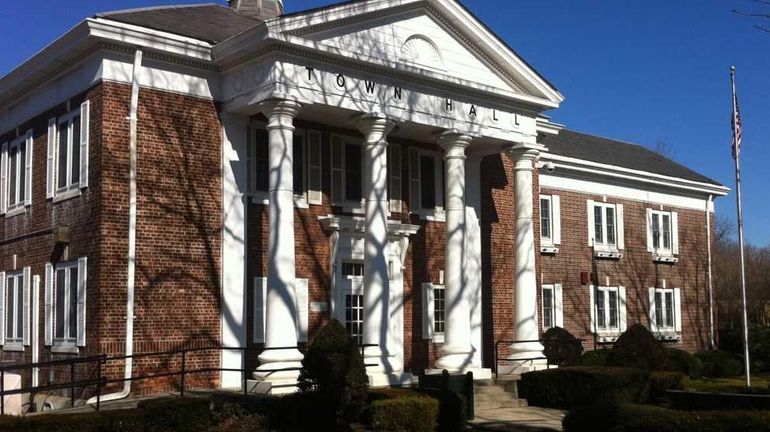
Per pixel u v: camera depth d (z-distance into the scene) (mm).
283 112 20438
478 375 23688
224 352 21031
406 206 25703
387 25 22891
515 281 25812
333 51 21094
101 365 19219
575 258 35594
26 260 23125
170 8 23906
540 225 33562
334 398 17109
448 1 23750
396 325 24625
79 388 19797
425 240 26062
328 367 17344
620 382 21484
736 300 50875
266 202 22297
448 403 18141
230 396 18094
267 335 19922
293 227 20641
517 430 18141
